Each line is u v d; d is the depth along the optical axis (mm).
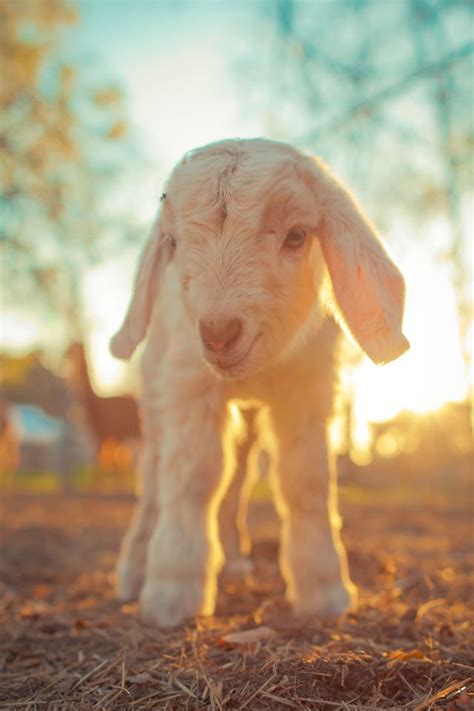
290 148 595
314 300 602
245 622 646
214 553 671
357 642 573
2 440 5082
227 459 675
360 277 571
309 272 588
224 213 538
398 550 1194
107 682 521
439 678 499
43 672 554
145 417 846
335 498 712
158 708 471
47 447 7316
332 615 676
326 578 688
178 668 528
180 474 660
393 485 3541
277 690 482
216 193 542
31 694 512
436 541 1346
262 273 538
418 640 600
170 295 695
